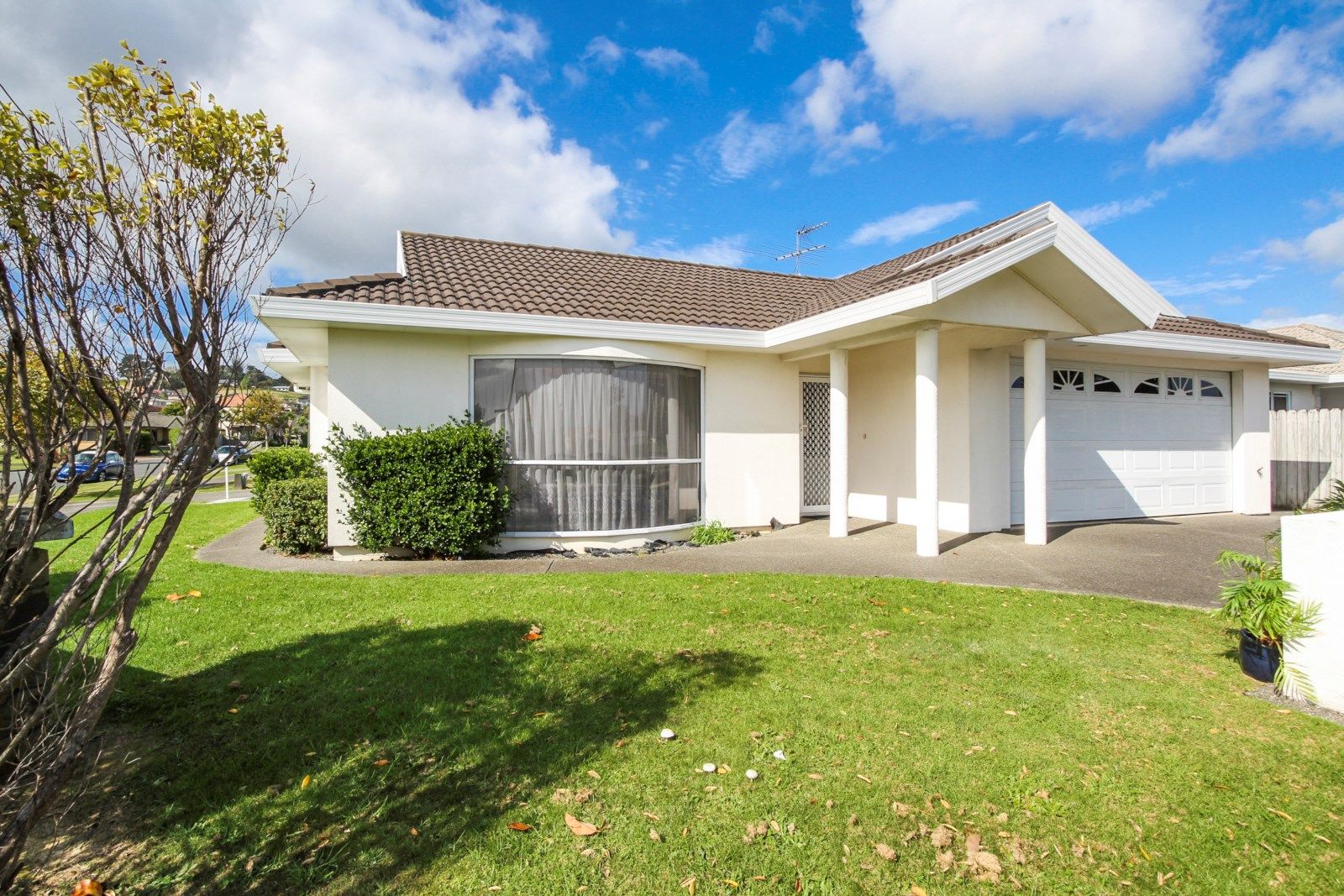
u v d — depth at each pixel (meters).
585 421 9.62
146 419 2.37
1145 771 3.41
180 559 8.90
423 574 7.80
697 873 2.61
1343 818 3.03
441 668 4.61
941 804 3.10
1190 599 6.68
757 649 5.10
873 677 4.58
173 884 2.51
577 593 6.73
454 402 9.29
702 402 10.98
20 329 2.04
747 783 3.24
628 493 9.84
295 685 4.31
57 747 2.35
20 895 2.42
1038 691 4.38
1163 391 13.14
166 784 3.17
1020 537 10.33
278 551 9.62
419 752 3.50
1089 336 9.80
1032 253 8.02
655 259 14.64
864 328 9.12
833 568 8.19
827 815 3.00
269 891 2.48
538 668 4.65
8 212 1.99
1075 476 12.21
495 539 9.21
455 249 12.24
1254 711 4.10
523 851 2.71
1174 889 2.58
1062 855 2.77
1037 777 3.33
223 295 2.44
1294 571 4.35
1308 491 14.95
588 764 3.39
